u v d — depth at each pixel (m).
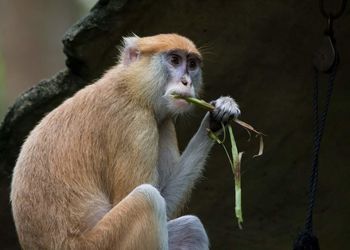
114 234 10.34
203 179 13.48
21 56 26.70
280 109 13.16
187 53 11.16
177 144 12.12
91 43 12.57
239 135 13.24
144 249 10.27
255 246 13.88
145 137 10.83
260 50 12.84
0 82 27.42
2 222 13.31
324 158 13.41
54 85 12.91
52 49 26.92
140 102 10.98
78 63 12.77
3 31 26.78
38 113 12.87
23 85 26.66
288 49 12.82
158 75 11.04
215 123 11.17
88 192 10.63
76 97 11.09
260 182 13.54
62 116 10.91
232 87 13.09
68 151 10.68
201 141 11.31
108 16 12.51
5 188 13.12
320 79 12.92
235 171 10.60
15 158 13.04
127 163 10.71
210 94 13.16
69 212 10.48
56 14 27.08
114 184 10.75
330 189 13.55
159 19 12.64
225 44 12.84
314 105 10.96
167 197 11.27
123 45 12.05
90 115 10.88
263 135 12.69
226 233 13.80
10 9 26.67
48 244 10.42
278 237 13.78
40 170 10.58
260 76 13.01
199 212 13.72
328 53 10.71
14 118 12.89
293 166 13.45
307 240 10.61
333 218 13.71
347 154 13.36
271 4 12.55
